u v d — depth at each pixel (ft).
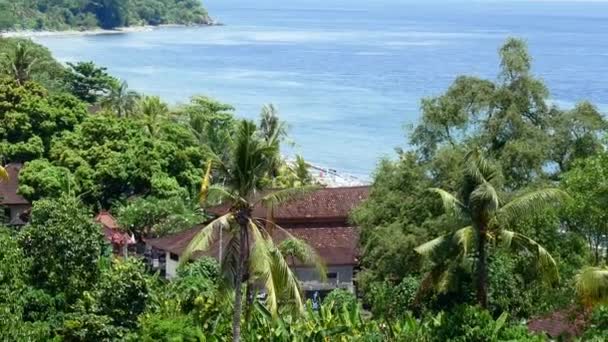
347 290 197.57
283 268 134.31
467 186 142.41
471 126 207.31
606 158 167.12
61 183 254.68
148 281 154.30
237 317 136.05
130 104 383.86
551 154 208.54
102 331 136.67
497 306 162.81
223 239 200.34
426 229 179.22
